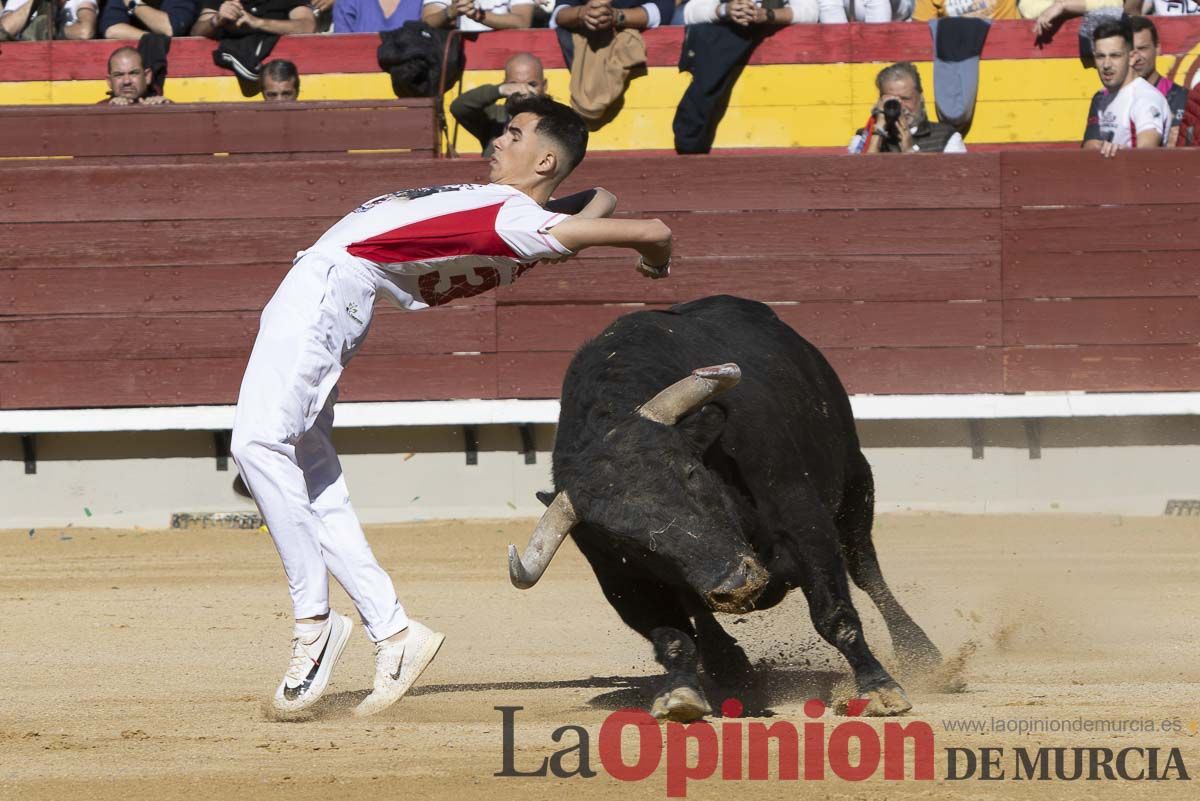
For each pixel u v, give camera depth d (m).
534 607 20.52
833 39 30.38
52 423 29.00
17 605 20.64
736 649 14.40
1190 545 25.12
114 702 14.11
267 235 29.09
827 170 28.95
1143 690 13.95
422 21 30.92
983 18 31.03
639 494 11.26
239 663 16.33
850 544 16.05
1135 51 29.41
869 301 29.06
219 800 10.20
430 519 29.27
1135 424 29.06
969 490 29.27
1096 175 28.84
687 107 30.03
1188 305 28.86
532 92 28.88
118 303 29.27
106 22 32.69
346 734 12.54
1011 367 29.02
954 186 28.97
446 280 13.45
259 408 13.20
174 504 29.66
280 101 29.69
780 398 13.60
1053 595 20.62
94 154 29.66
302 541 13.34
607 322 29.09
